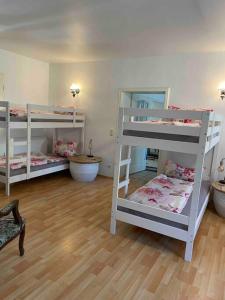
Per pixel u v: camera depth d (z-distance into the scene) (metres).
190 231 2.26
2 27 3.10
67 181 4.66
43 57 4.86
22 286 1.84
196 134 2.13
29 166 3.98
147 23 2.75
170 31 2.98
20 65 4.82
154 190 3.00
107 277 2.00
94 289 1.85
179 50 3.81
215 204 3.47
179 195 2.91
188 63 3.97
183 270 2.15
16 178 3.79
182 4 2.24
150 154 7.12
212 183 3.64
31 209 3.25
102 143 5.09
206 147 2.26
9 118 3.54
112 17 2.63
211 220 3.27
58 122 4.50
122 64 4.64
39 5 2.42
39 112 4.33
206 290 1.91
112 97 4.84
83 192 4.07
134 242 2.58
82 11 2.51
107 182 4.72
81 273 2.03
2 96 4.54
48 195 3.83
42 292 1.79
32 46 4.02
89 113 5.17
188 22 2.66
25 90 5.02
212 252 2.47
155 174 5.62
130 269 2.12
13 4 2.41
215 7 2.23
